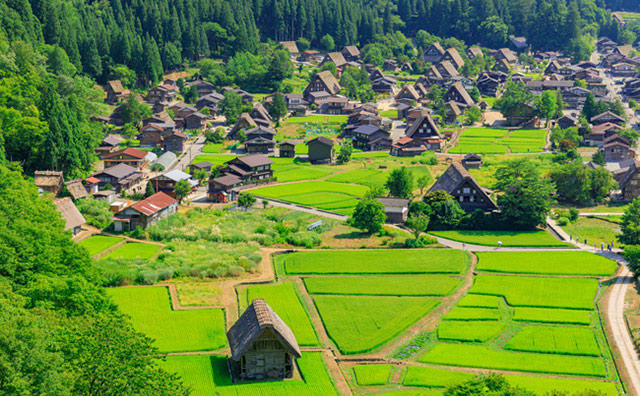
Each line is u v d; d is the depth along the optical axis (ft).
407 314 274.77
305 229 398.01
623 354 240.73
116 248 352.28
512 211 398.62
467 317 272.92
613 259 345.72
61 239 245.04
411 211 404.98
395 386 220.02
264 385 215.10
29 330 145.59
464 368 231.91
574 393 187.21
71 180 438.40
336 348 246.27
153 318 262.47
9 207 250.78
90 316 189.67
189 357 231.71
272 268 331.57
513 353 243.19
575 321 268.82
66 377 145.07
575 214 422.41
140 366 161.79
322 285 306.14
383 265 334.24
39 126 460.14
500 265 334.85
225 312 272.31
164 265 318.04
